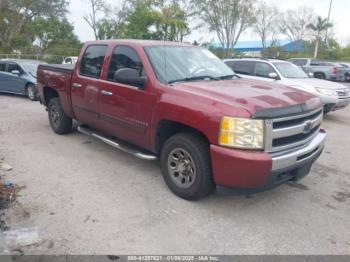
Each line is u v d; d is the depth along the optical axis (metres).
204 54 5.34
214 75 4.87
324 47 55.22
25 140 6.48
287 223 3.74
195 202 4.11
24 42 40.28
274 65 9.95
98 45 5.46
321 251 3.27
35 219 3.64
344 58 53.62
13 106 10.40
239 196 4.32
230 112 3.47
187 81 4.46
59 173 4.89
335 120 9.81
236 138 3.44
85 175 4.84
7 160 5.36
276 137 3.54
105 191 4.35
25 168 5.05
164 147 4.25
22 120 8.27
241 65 10.59
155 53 4.65
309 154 4.02
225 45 45.00
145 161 5.45
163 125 4.24
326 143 7.13
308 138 4.09
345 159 6.03
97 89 5.21
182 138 3.95
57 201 4.05
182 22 34.81
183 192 4.09
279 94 4.02
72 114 6.17
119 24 40.97
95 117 5.43
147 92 4.34
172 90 4.09
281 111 3.57
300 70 10.61
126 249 3.20
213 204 4.09
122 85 4.74
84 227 3.52
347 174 5.28
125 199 4.15
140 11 34.81
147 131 4.45
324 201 4.30
